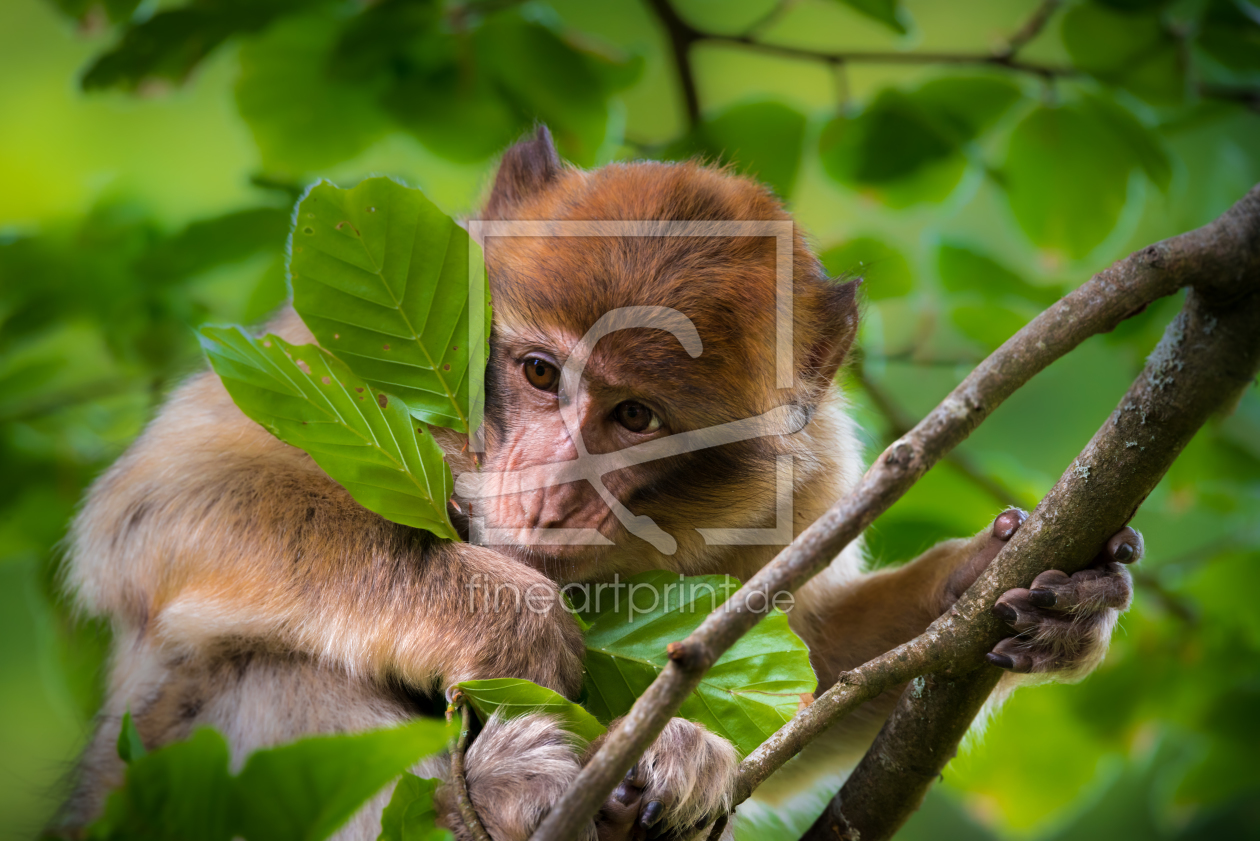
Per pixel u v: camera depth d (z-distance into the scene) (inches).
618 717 274.4
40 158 695.7
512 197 354.6
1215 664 503.2
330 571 295.1
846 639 367.6
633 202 335.6
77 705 467.5
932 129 454.0
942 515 479.5
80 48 713.6
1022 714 515.2
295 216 236.4
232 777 184.2
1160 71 446.6
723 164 433.1
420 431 244.4
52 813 336.8
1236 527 550.9
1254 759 520.1
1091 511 239.1
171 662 307.9
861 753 366.3
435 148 472.4
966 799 531.8
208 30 430.3
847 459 375.6
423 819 221.6
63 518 502.9
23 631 674.8
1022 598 240.4
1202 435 493.4
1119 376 698.2
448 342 247.3
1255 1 462.0
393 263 241.6
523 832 255.8
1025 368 189.9
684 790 252.5
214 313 497.0
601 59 465.1
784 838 396.5
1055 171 458.9
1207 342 220.4
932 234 488.7
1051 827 527.5
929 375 613.6
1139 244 619.2
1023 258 701.9
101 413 534.6
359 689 302.5
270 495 310.8
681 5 751.1
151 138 706.8
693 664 177.0
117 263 478.3
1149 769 750.5
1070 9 446.0
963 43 745.6
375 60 442.9
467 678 274.8
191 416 343.0
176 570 308.5
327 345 244.7
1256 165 633.0
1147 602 512.1
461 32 446.3
